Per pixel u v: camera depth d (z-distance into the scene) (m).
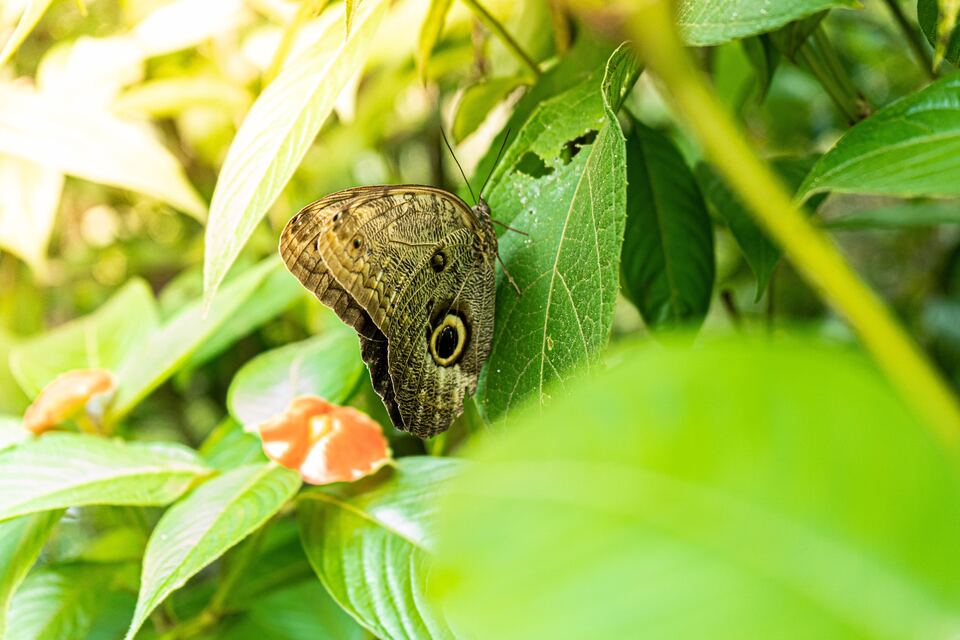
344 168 0.90
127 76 0.84
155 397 1.03
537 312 0.60
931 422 0.27
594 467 0.29
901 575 0.25
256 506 0.63
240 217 0.59
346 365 0.72
